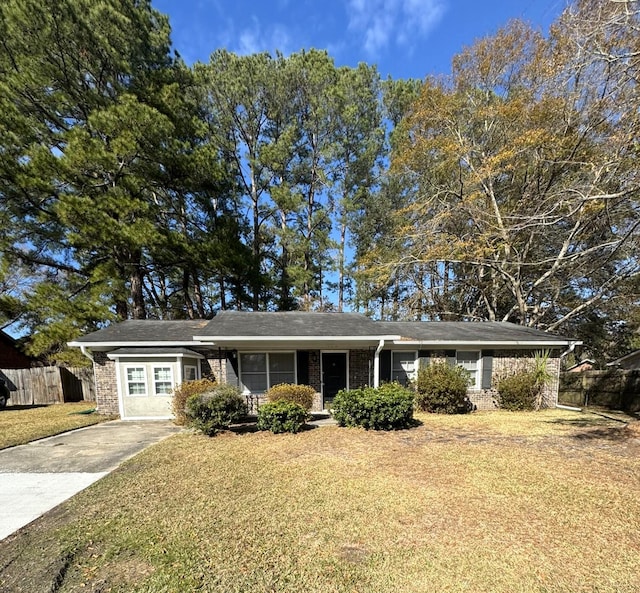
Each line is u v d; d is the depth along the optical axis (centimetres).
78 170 1205
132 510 392
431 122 1603
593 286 1586
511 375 1148
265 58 1981
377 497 421
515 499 414
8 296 1246
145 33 1423
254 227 2067
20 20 1149
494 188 1489
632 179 676
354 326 1041
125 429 852
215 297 2284
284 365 1071
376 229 1952
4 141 1123
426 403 1030
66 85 1254
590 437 717
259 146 2061
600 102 876
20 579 272
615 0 558
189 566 287
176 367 1010
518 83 1410
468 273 1881
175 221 1716
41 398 1391
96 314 1238
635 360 1308
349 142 1969
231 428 802
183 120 1447
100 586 263
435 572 278
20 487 467
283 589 260
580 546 314
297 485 460
